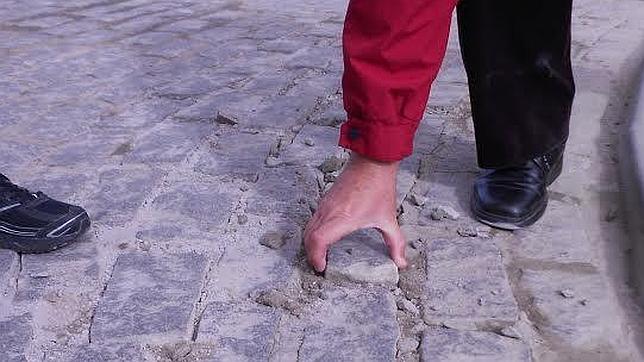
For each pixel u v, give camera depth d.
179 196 2.83
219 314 2.20
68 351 2.07
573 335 2.17
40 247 2.46
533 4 2.52
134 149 3.25
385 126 2.14
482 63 2.61
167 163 3.11
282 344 2.10
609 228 2.70
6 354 2.05
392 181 2.35
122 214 2.71
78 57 4.58
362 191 2.32
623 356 2.10
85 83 4.11
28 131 3.44
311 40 5.04
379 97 2.09
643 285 2.37
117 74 4.27
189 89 4.02
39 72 4.27
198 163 3.11
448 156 3.17
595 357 2.09
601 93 4.00
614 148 3.32
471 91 2.69
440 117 3.60
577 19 5.78
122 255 2.47
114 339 2.11
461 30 2.62
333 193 2.37
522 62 2.62
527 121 2.67
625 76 4.30
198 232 2.61
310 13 5.91
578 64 4.52
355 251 2.43
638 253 2.52
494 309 2.23
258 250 2.50
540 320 2.22
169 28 5.32
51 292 2.30
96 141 3.34
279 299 2.25
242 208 2.75
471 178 2.99
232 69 4.38
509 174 2.74
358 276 2.35
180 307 2.22
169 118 3.61
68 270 2.40
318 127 3.48
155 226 2.64
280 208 2.75
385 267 2.36
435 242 2.56
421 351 2.08
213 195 2.84
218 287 2.32
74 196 2.84
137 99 3.87
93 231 2.61
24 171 3.05
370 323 2.18
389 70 2.06
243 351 2.06
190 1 6.26
